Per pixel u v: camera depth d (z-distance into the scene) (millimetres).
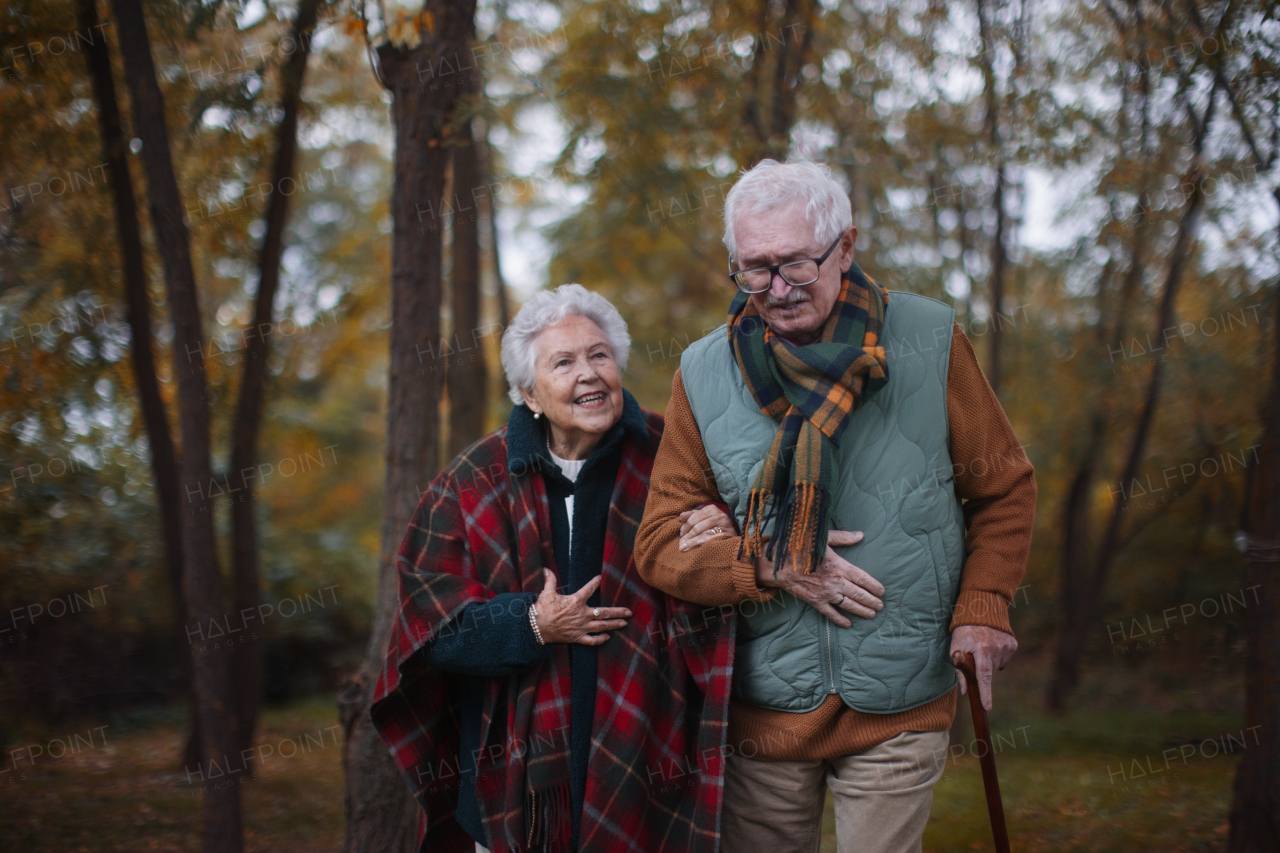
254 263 5355
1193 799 4016
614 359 2066
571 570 2055
